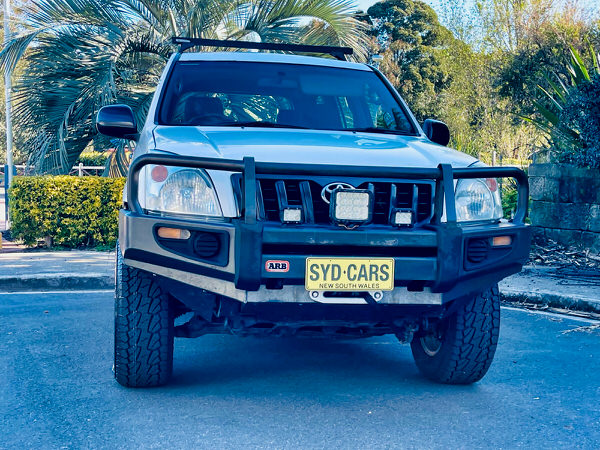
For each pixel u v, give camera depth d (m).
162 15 13.59
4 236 13.37
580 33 16.14
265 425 4.04
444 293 4.13
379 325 4.59
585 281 8.78
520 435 3.95
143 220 3.96
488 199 4.45
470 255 4.20
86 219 11.67
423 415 4.25
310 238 3.86
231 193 4.02
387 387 4.80
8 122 16.12
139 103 12.87
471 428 4.04
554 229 10.84
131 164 4.05
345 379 4.98
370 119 5.51
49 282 8.78
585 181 10.38
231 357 5.54
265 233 3.83
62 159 12.48
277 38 13.91
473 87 23.17
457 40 24.25
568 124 10.77
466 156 4.65
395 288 4.07
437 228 4.03
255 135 4.64
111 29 12.91
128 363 4.42
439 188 4.13
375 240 3.93
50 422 4.07
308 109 5.43
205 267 3.92
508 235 4.32
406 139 5.05
